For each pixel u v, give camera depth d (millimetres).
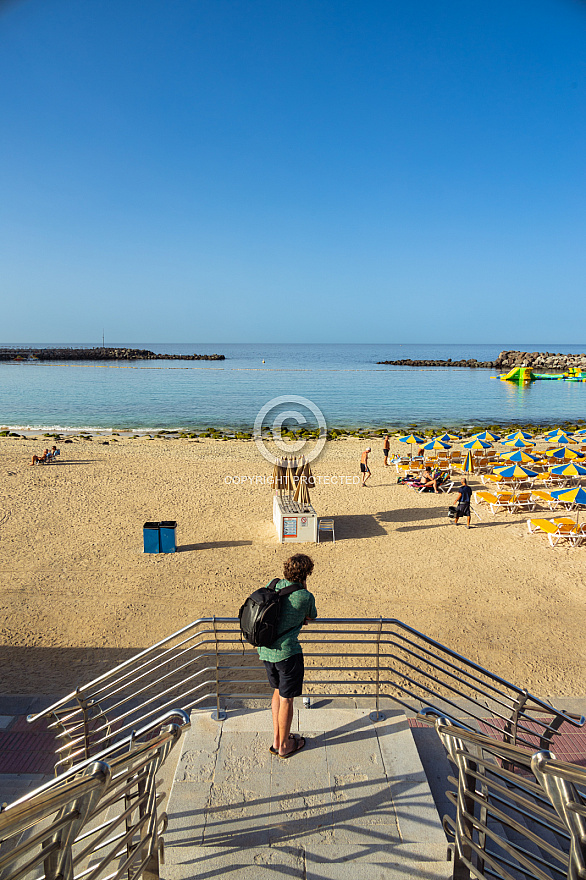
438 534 13852
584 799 1877
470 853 3006
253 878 3254
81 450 25844
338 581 10820
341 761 4199
